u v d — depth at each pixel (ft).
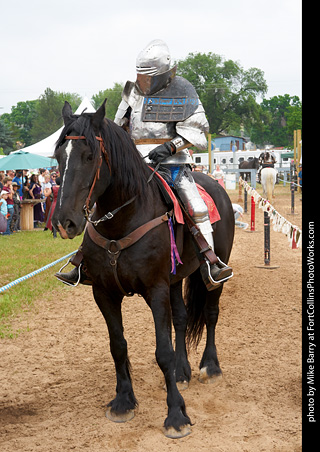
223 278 12.59
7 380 14.70
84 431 11.40
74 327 20.08
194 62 229.25
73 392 13.70
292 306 22.07
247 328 19.11
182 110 12.30
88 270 11.78
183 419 11.21
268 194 64.90
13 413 12.57
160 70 12.40
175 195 12.48
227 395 13.17
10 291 25.70
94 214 11.44
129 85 13.06
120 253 11.10
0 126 248.93
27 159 51.37
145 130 12.72
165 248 11.39
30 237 47.57
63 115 10.62
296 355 15.99
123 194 10.96
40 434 11.30
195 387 13.83
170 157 12.64
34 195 56.75
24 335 19.07
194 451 10.36
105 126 10.82
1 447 10.69
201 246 12.42
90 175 9.95
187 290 15.16
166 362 11.17
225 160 136.56
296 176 94.99
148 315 21.53
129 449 10.57
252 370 14.83
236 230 49.11
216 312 14.94
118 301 12.03
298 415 11.87
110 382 14.29
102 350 17.29
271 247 38.73
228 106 234.79
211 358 14.44
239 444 10.57
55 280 28.48
